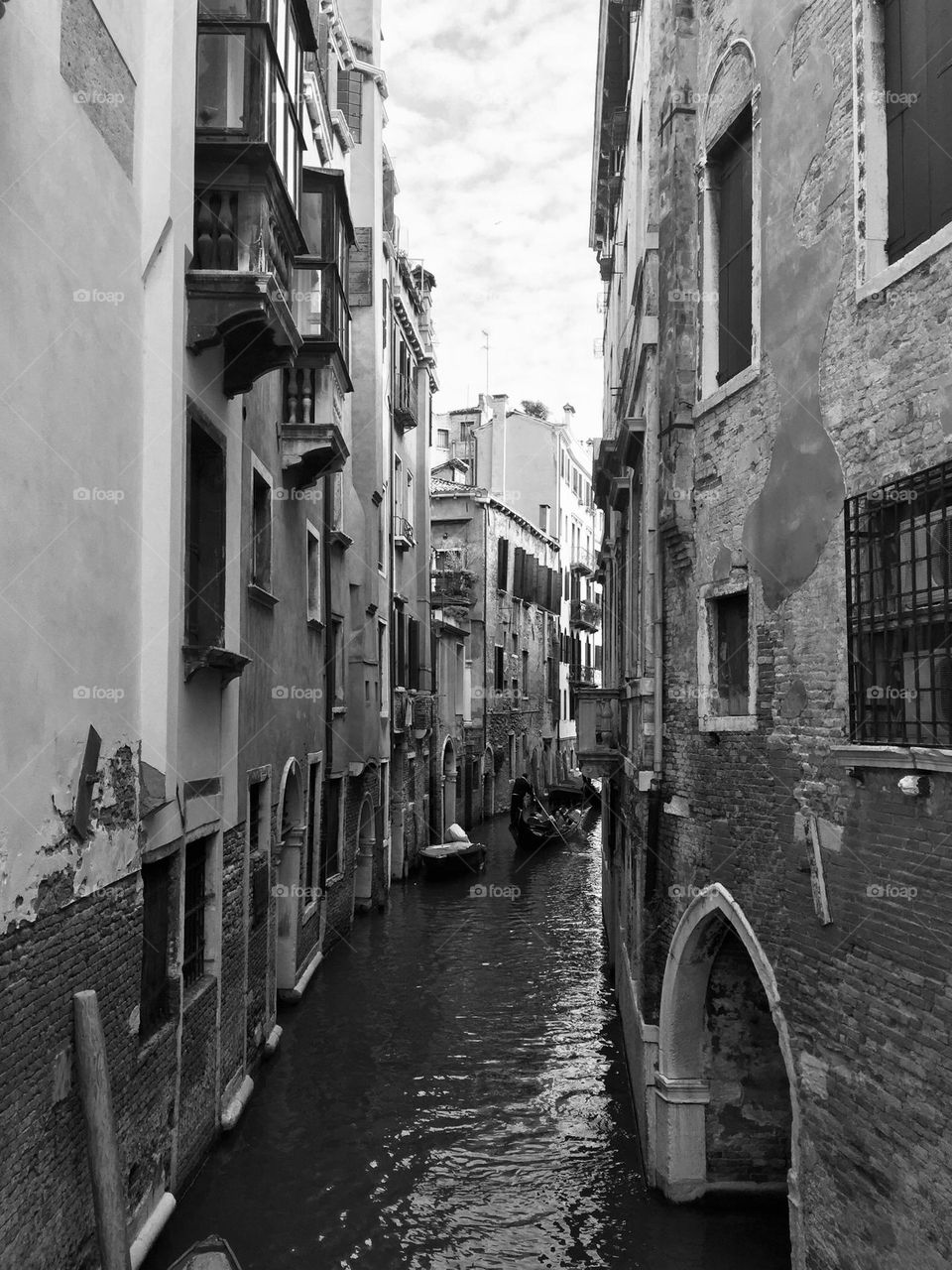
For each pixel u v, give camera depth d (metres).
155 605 7.08
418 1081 11.40
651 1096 8.91
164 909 7.77
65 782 5.66
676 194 8.65
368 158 19.42
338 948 17.20
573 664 50.41
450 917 19.97
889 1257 5.38
